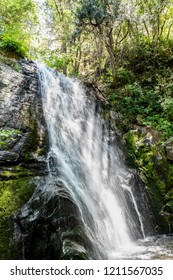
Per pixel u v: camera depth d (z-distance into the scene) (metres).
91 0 10.21
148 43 13.30
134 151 8.70
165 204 7.65
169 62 12.49
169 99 9.76
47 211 4.70
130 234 6.41
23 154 5.66
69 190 5.39
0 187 4.87
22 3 13.27
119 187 7.27
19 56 7.77
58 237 4.46
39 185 5.18
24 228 4.51
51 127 6.88
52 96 7.80
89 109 9.12
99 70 12.97
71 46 13.36
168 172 8.05
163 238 6.67
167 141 8.45
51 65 12.83
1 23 12.15
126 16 11.24
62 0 14.98
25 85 6.97
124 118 10.02
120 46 13.45
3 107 6.02
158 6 12.52
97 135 8.48
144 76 12.07
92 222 5.40
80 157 7.14
